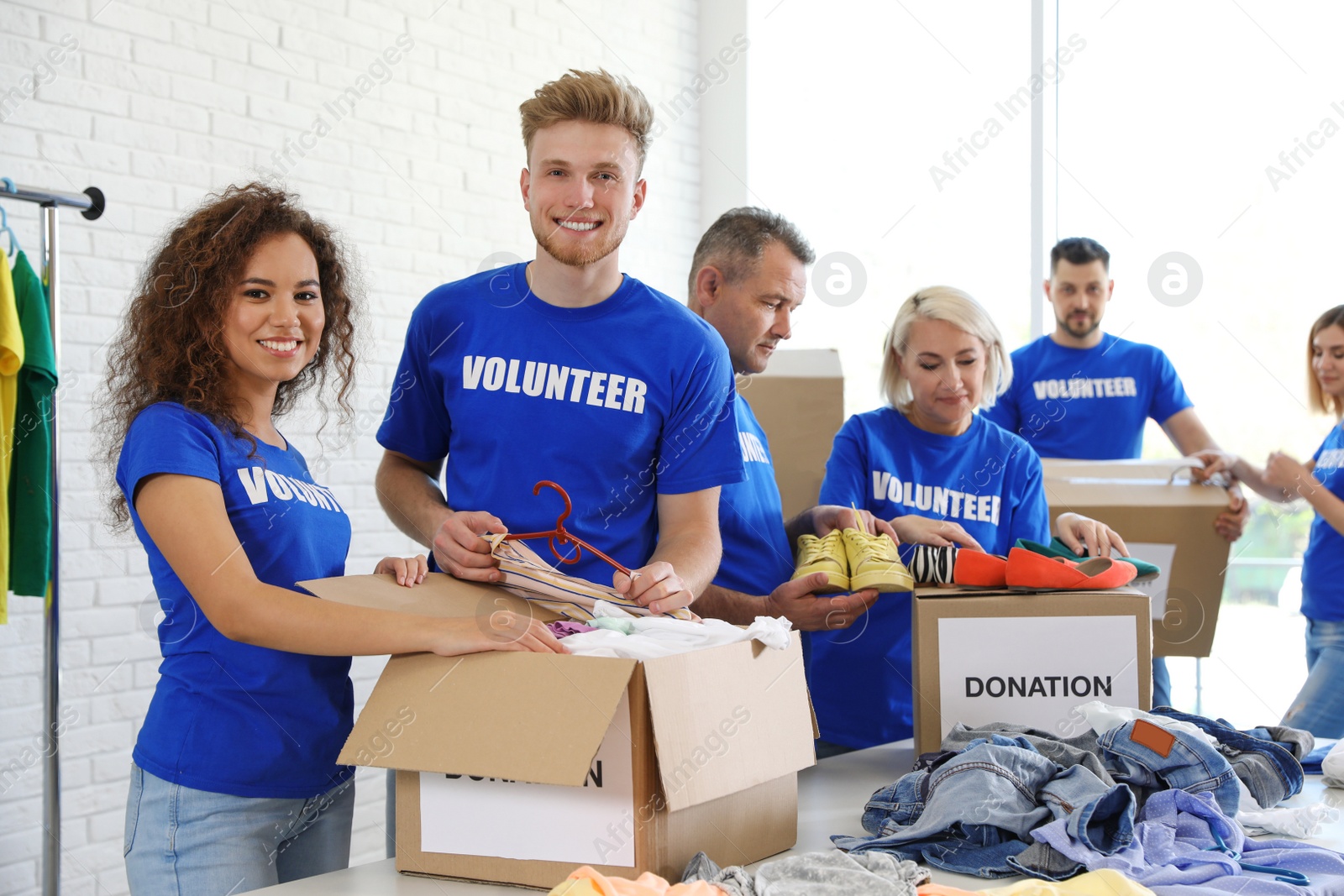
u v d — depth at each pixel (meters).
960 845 1.08
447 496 1.60
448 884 1.05
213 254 1.26
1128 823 1.05
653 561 1.49
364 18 3.31
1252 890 0.97
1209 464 2.15
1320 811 1.18
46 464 2.19
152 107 2.78
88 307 2.64
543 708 0.98
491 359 1.49
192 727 1.24
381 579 1.25
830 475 1.94
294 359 1.32
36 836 2.55
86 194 2.21
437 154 3.52
